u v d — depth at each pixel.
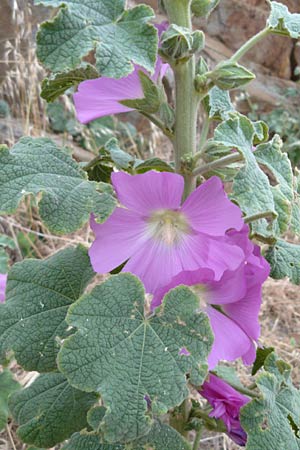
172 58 0.32
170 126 0.35
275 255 0.40
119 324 0.30
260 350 0.40
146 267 0.33
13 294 0.36
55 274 0.36
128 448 0.34
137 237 0.33
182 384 0.29
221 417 0.38
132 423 0.29
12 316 0.35
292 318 0.95
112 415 0.28
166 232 0.33
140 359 0.30
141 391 0.29
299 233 0.36
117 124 1.29
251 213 0.29
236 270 0.33
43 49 0.28
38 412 0.38
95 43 0.27
